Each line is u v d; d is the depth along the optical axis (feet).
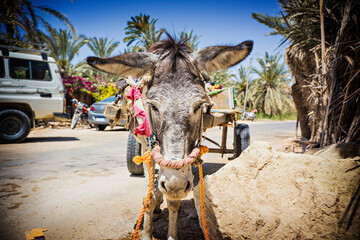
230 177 8.01
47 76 30.07
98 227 9.52
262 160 7.90
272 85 125.49
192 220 10.00
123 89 11.00
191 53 7.77
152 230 9.36
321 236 6.68
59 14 54.80
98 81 82.84
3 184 14.37
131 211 10.91
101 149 26.14
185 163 5.78
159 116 6.35
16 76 28.14
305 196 7.24
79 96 74.90
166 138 6.02
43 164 19.24
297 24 18.52
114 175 16.37
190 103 6.23
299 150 23.52
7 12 46.68
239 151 15.56
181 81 6.39
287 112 128.88
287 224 7.02
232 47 7.02
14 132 28.43
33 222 9.85
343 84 13.35
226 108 14.57
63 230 9.27
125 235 9.00
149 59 7.29
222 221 7.55
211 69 7.48
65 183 14.61
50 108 29.76
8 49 28.48
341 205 6.86
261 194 7.60
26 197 12.42
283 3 18.93
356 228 6.49
